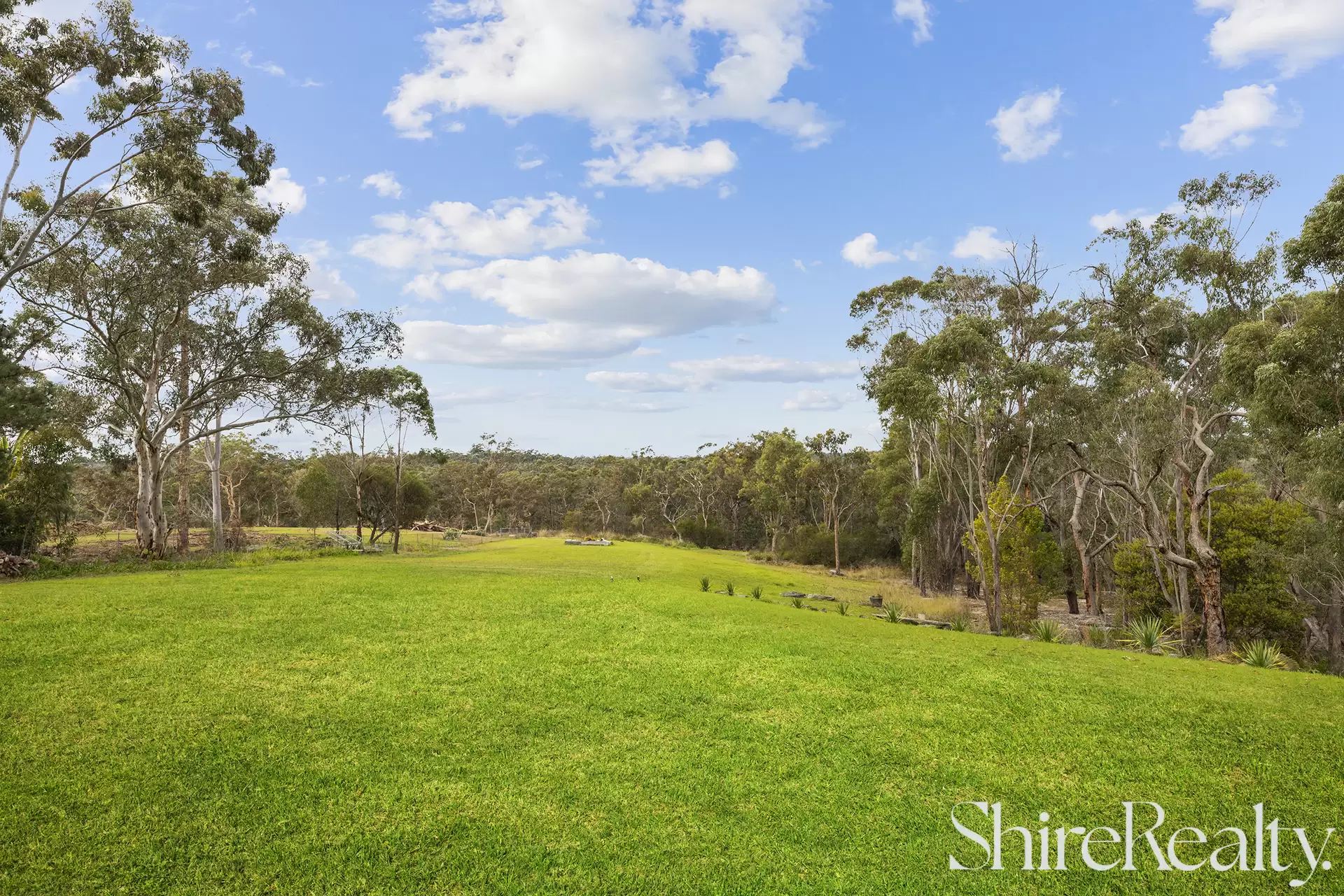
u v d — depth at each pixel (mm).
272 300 27469
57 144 20344
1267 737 8672
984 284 31484
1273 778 7480
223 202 23953
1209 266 24750
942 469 38688
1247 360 19734
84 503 51562
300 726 7863
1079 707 9703
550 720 8500
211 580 17797
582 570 27266
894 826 6328
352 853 5496
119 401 27328
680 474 82188
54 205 20484
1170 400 24719
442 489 84312
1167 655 14141
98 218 23734
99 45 19594
